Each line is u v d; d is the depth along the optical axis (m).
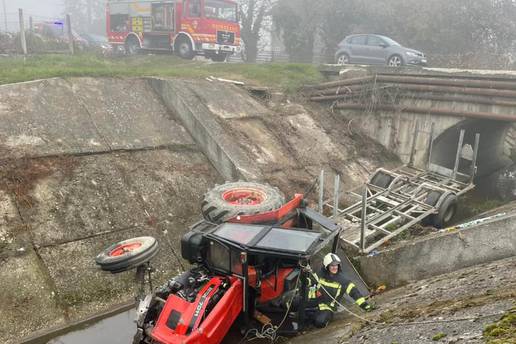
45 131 9.64
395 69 16.58
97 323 6.72
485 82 12.67
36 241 7.41
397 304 5.60
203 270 5.93
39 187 8.24
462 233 6.90
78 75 12.42
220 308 5.18
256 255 5.48
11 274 6.80
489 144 17.97
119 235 8.21
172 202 9.45
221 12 21.03
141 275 5.79
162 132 11.46
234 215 6.79
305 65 18.88
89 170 9.11
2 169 8.20
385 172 11.70
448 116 13.66
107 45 32.12
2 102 9.99
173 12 21.03
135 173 9.63
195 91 13.03
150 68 16.94
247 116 13.26
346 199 11.69
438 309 4.64
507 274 5.22
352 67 17.55
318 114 15.29
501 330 3.46
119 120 11.12
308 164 12.58
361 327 5.10
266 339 5.92
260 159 11.56
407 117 14.54
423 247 7.24
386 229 9.80
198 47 20.70
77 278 7.21
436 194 10.63
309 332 5.95
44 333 6.38
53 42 21.45
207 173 10.88
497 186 15.91
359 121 15.54
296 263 5.84
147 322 5.40
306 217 6.98
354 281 7.57
